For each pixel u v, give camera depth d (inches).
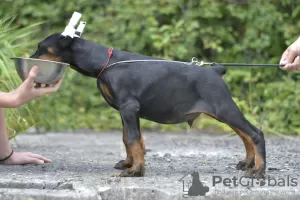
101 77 244.2
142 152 242.7
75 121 509.7
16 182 234.1
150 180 237.1
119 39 534.3
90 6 544.7
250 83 505.0
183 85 240.2
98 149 363.3
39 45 247.0
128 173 243.4
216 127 493.7
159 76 239.9
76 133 479.5
